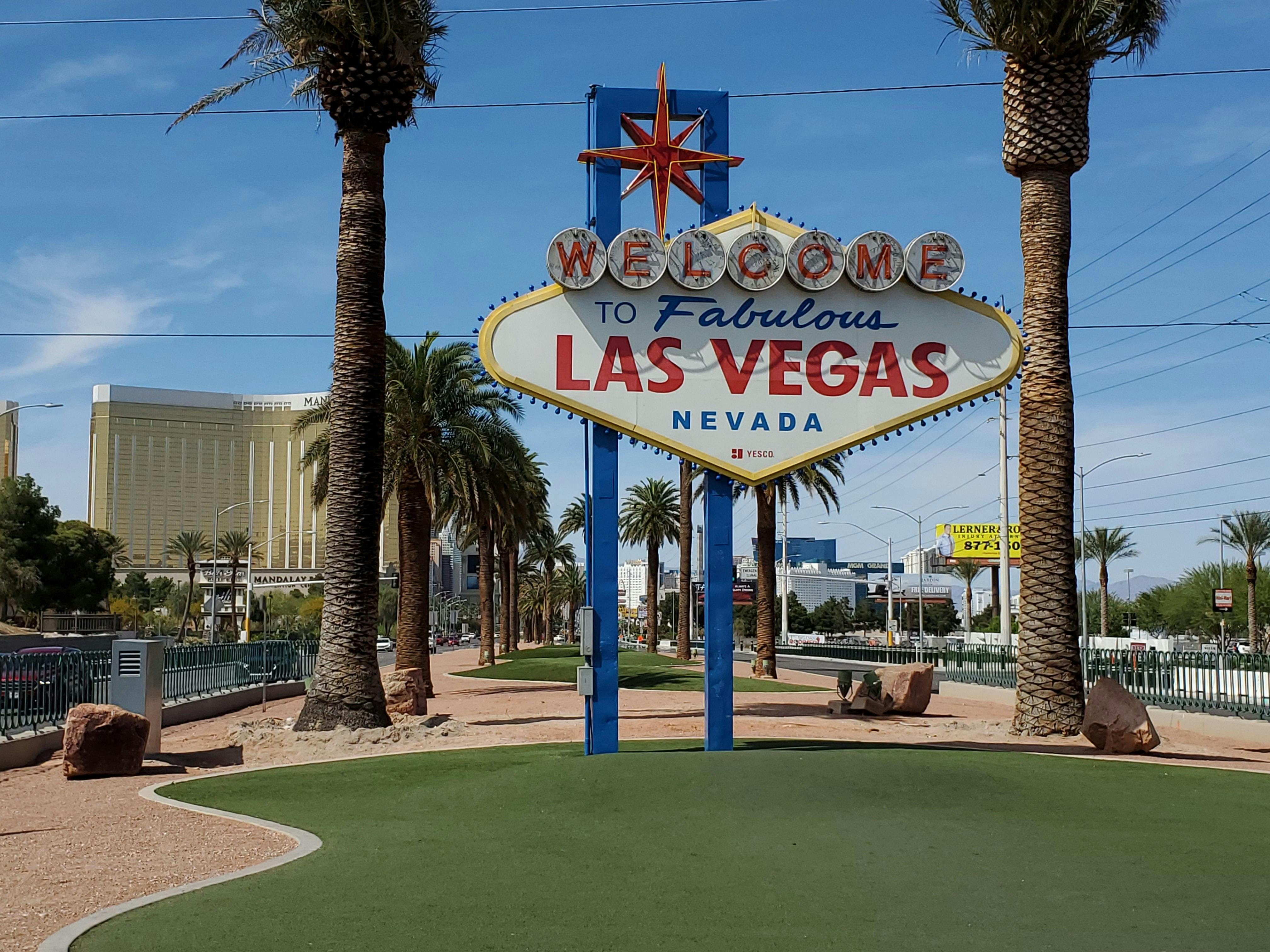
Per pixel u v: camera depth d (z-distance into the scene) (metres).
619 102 17.59
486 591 63.97
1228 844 10.45
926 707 29.05
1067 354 21.17
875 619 161.50
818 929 7.75
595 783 12.91
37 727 20.81
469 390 37.31
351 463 22.62
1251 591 71.75
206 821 12.47
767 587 46.03
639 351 16.39
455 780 15.22
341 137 23.59
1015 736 20.97
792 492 47.06
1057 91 21.08
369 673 22.16
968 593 108.19
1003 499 46.75
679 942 7.46
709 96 17.83
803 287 16.52
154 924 7.93
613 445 16.47
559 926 7.84
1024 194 21.55
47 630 87.44
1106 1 19.73
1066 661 20.69
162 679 19.66
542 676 49.50
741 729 23.25
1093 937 7.55
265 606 108.81
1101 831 10.94
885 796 12.09
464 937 7.59
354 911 8.26
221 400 174.50
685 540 63.25
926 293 16.83
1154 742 17.98
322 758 19.00
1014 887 8.86
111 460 169.12
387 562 136.62
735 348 16.53
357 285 23.11
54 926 7.98
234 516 173.00
